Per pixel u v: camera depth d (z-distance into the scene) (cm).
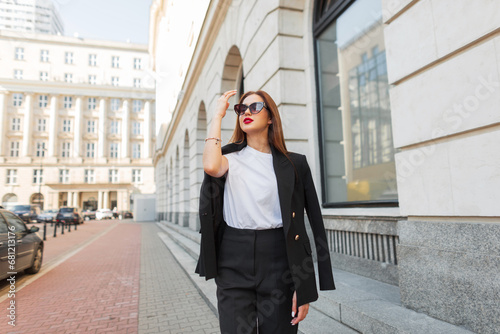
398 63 262
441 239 220
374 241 351
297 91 488
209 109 986
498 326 179
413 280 239
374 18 387
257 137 143
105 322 340
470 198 203
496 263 182
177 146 1855
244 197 130
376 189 381
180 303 405
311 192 143
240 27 673
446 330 197
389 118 361
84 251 941
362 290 302
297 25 501
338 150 450
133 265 694
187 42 1359
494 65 187
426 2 234
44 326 330
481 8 193
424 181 239
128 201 3372
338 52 455
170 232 1340
